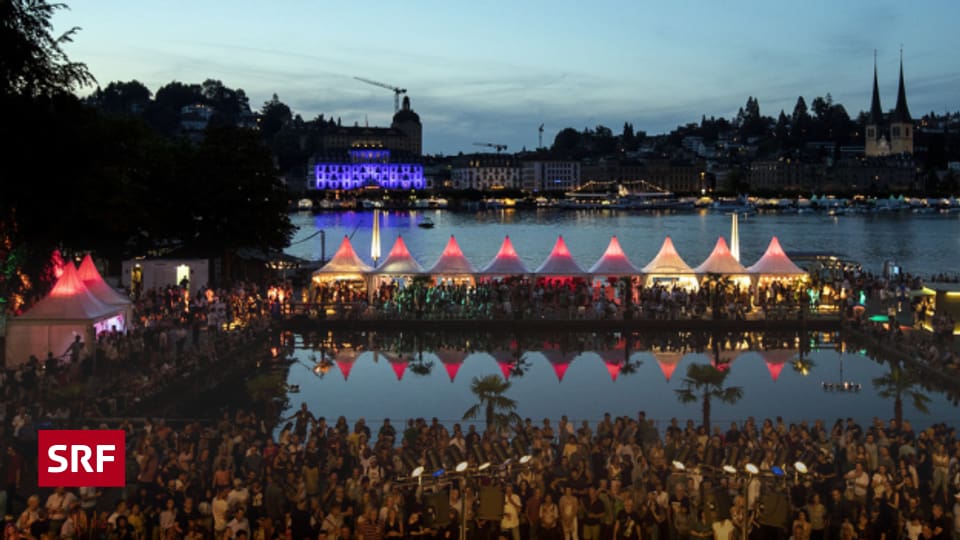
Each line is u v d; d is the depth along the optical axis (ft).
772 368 167.02
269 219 254.88
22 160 161.38
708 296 217.77
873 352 181.37
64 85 168.76
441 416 132.26
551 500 77.30
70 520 74.13
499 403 134.82
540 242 606.14
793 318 205.67
